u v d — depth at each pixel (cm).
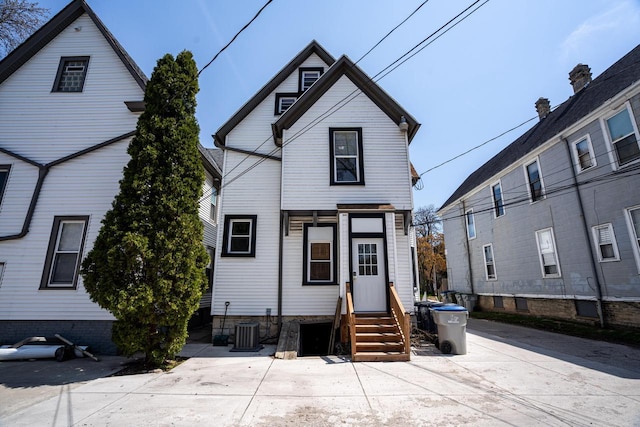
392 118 1028
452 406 426
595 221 1113
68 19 965
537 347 808
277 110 1130
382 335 739
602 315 1070
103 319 776
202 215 1220
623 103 1000
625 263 1006
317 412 408
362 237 884
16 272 795
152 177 668
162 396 468
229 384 523
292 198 959
